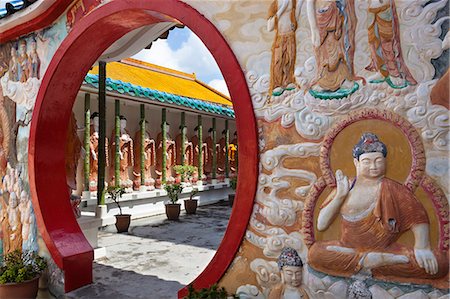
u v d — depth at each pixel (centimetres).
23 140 471
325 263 259
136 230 804
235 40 300
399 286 237
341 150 258
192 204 1045
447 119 227
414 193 235
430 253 228
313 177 267
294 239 273
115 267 523
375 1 252
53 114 452
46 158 452
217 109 1232
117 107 920
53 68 427
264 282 285
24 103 470
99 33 404
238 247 297
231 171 1470
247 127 291
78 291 425
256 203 290
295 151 274
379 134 246
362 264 246
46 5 418
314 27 271
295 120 275
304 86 273
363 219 248
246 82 294
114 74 1154
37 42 459
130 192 975
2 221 506
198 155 1227
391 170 242
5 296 395
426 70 235
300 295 269
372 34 252
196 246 656
